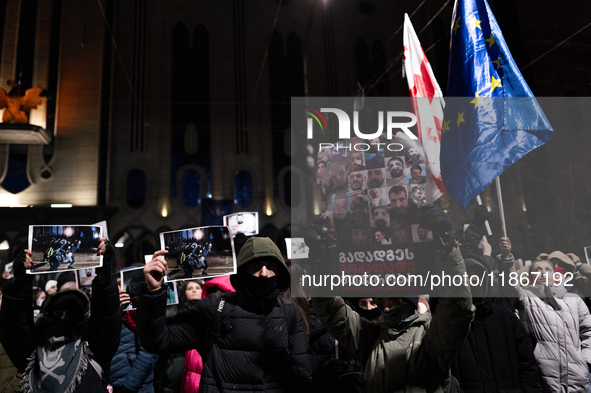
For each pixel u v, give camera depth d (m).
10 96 16.02
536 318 3.65
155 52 18.44
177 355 3.18
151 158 17.53
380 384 2.18
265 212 17.83
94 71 17.55
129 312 3.46
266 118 18.66
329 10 20.12
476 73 3.00
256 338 2.15
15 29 17.17
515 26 19.55
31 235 2.58
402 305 2.30
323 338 3.03
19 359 2.53
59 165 16.58
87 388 2.50
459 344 2.02
